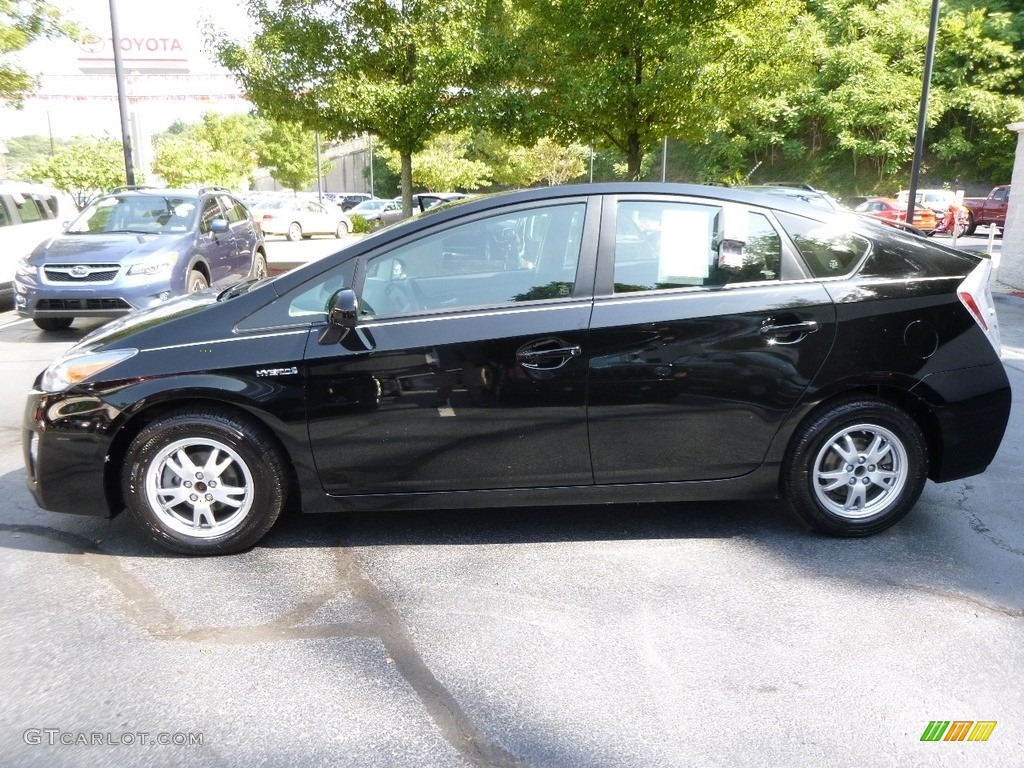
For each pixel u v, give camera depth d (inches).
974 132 1520.7
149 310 170.1
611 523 167.6
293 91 513.7
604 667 116.6
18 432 233.6
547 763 97.3
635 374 147.9
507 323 147.2
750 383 150.3
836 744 100.3
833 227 156.8
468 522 168.2
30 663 117.7
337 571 146.9
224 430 146.6
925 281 155.1
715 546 156.6
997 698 109.3
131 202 424.5
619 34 506.9
